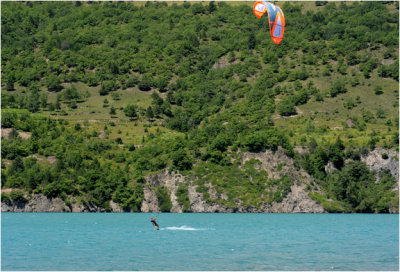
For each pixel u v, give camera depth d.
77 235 139.12
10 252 105.81
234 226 170.25
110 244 118.88
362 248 113.69
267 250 108.88
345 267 88.75
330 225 177.00
